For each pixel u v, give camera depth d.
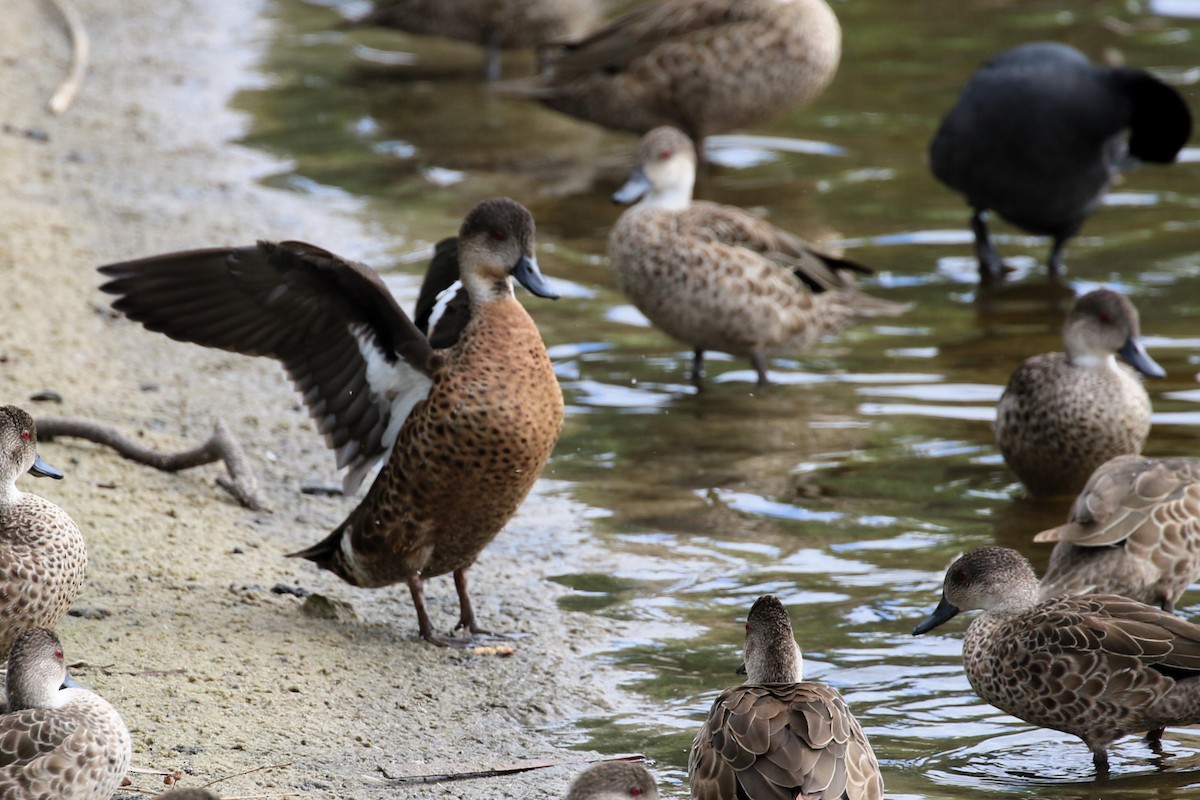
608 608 10.65
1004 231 19.20
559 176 20.64
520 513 12.18
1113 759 8.92
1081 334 12.65
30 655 7.50
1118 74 17.11
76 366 13.65
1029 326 16.19
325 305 9.57
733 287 14.69
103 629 9.42
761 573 11.20
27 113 20.56
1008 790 8.37
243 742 8.41
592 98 21.34
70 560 8.80
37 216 16.98
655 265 14.88
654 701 9.35
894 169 20.88
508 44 24.66
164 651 9.27
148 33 25.19
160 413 13.06
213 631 9.62
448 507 9.75
